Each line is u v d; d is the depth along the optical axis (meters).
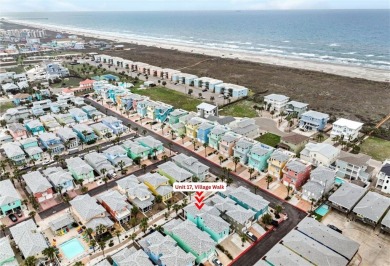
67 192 89.06
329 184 85.44
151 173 92.00
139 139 113.69
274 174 95.31
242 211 73.31
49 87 192.25
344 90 184.00
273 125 134.25
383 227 71.56
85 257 66.62
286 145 109.06
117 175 97.94
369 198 78.31
